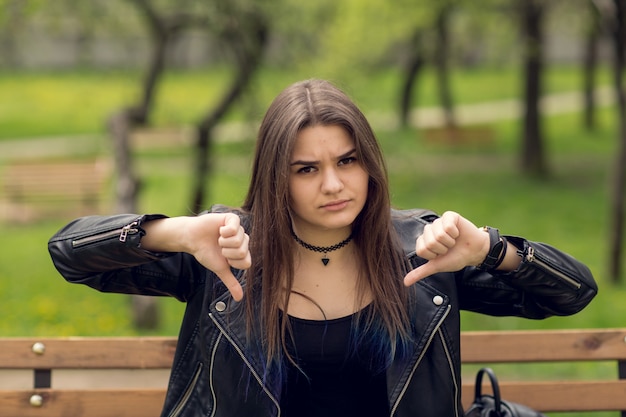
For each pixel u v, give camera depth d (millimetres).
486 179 17250
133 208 7961
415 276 2266
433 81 34344
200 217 2264
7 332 7730
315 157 2291
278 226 2350
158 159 19672
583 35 15422
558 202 15172
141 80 9922
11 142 22828
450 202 15195
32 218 13945
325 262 2469
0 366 2988
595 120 24188
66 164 14664
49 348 3000
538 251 2348
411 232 2578
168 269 2490
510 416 2641
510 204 15023
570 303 2430
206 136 9766
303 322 2420
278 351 2369
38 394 3004
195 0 8883
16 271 10273
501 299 2551
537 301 2479
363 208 2443
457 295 2488
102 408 3010
